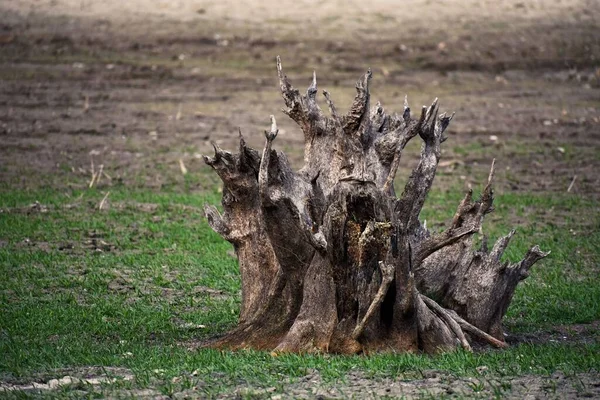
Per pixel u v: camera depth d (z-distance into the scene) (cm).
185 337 2056
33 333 2050
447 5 6378
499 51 5881
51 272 2577
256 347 1877
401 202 1897
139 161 4112
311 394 1559
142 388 1608
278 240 1823
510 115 4969
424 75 5591
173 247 2844
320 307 1809
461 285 1973
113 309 2245
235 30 6012
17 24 5947
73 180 3778
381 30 6056
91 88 5281
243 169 1902
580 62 5831
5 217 3141
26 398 1543
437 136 1950
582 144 4488
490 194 1919
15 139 4428
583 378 1627
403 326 1812
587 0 6431
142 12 6175
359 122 1853
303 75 5484
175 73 5541
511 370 1666
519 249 2798
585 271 2638
